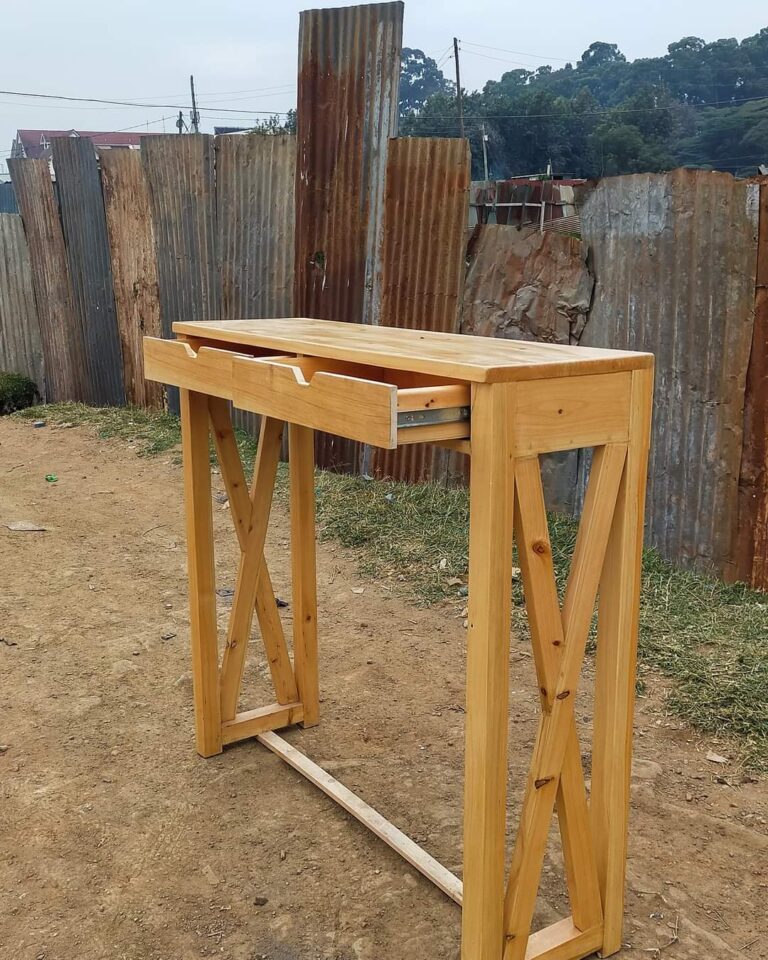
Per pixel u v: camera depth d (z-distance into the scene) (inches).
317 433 245.0
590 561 74.9
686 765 117.0
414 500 215.8
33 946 86.7
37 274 355.6
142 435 293.9
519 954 78.0
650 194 171.5
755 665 137.0
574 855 81.3
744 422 163.0
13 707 133.7
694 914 91.2
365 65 219.6
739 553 167.3
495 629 69.4
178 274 291.0
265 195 257.3
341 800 106.7
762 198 154.3
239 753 121.2
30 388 371.6
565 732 76.2
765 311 156.8
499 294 204.1
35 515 231.1
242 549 117.1
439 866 95.4
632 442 75.2
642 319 176.7
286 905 92.3
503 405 66.5
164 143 282.7
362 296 233.6
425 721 129.9
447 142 204.4
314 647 126.1
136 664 147.9
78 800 110.2
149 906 92.2
